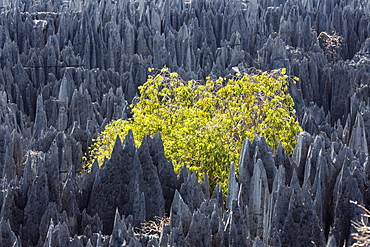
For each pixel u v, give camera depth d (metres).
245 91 52.22
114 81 102.75
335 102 101.00
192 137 49.06
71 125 89.12
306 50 113.69
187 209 34.78
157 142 40.97
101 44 107.31
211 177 48.50
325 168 39.69
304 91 102.38
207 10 120.69
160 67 106.19
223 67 104.31
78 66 104.19
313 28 121.88
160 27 115.31
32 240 35.94
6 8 119.88
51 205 35.34
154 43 107.44
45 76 101.94
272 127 50.50
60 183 37.97
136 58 105.81
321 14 122.38
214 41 112.44
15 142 57.09
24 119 90.56
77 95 90.69
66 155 63.47
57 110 91.56
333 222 37.44
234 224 32.81
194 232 32.59
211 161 48.09
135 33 111.19
